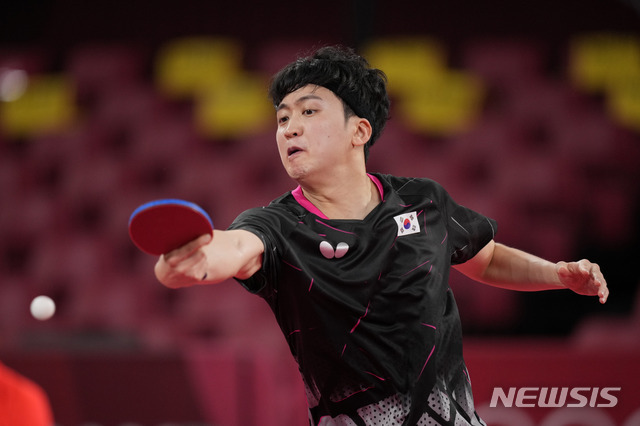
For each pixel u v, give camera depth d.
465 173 11.66
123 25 14.24
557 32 12.96
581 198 11.44
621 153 11.67
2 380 4.67
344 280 3.37
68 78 13.92
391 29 13.30
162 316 11.29
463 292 10.49
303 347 3.48
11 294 12.23
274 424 6.73
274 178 12.09
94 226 12.68
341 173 3.65
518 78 12.36
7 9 14.44
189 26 14.09
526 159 11.64
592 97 12.07
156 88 13.59
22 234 12.79
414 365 3.45
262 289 3.31
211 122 12.77
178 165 12.64
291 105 3.63
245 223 3.29
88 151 13.17
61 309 11.89
